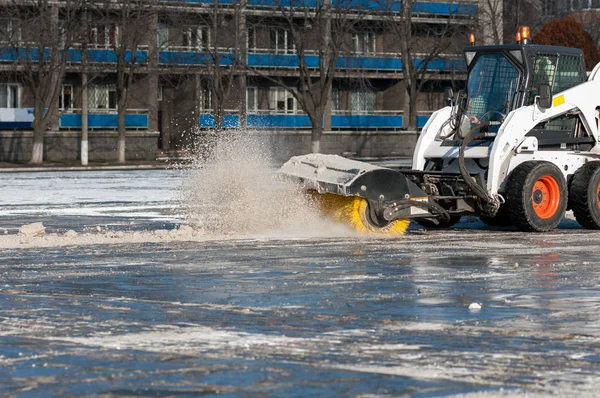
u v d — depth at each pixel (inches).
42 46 2758.4
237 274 670.5
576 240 895.1
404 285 621.6
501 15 3361.2
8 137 3026.6
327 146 3503.9
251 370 405.1
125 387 380.2
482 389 375.2
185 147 3307.1
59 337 468.4
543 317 515.8
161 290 605.9
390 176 917.2
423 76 3412.9
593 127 1011.9
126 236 893.2
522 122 957.8
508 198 956.0
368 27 3459.6
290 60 3440.0
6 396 369.1
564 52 1005.8
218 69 2950.3
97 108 3225.9
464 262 733.3
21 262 733.3
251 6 3191.4
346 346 447.8
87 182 1956.2
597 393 368.2
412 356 428.5
